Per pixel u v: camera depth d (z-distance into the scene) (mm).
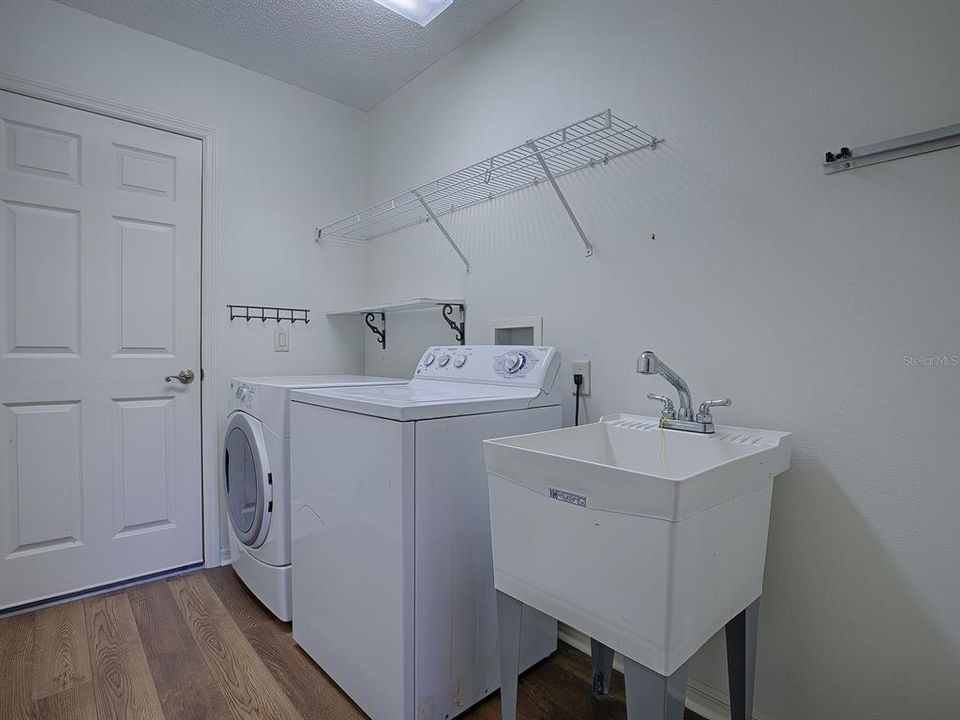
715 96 1370
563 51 1773
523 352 1690
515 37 1957
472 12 1993
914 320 1059
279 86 2516
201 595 2006
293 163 2570
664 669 844
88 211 2010
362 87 2580
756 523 1089
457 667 1330
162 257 2184
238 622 1798
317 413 1508
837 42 1154
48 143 1924
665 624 838
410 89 2516
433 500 1256
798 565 1228
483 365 1784
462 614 1335
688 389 1360
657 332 1502
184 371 2236
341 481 1400
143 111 2115
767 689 1279
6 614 1844
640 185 1545
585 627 957
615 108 1609
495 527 1133
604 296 1645
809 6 1197
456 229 2240
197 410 2279
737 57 1326
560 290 1782
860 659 1138
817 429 1195
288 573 1746
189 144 2256
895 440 1087
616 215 1609
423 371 2000
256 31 2119
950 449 1020
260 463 1786
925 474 1050
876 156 1097
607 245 1635
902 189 1068
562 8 1780
